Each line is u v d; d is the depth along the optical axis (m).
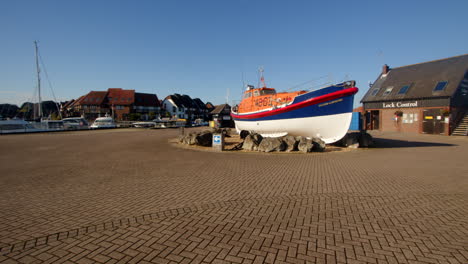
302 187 5.52
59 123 30.36
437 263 2.59
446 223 3.59
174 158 9.67
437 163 8.43
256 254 2.79
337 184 5.77
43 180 6.17
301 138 12.05
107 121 37.59
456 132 21.00
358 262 2.62
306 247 2.94
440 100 21.59
